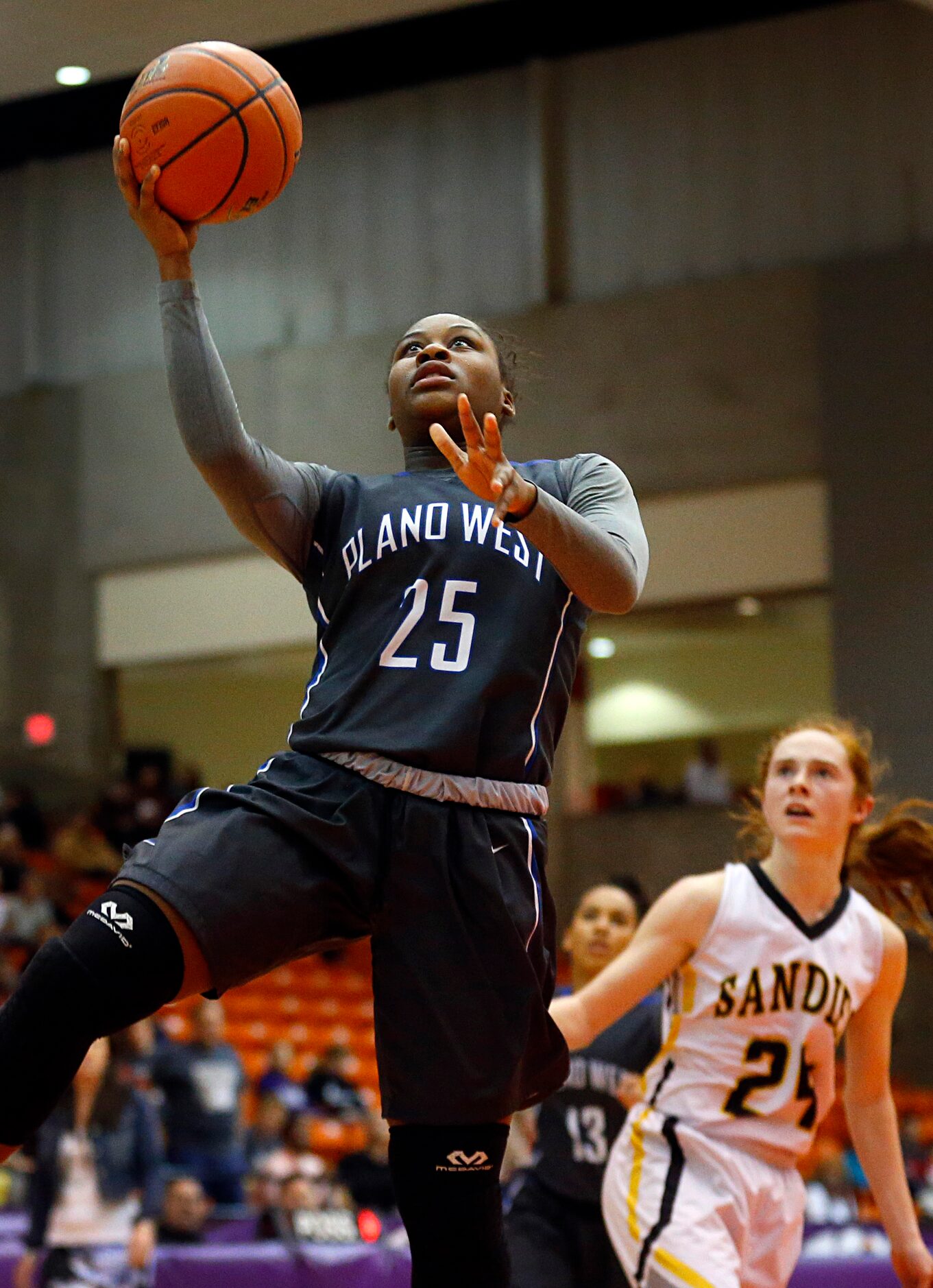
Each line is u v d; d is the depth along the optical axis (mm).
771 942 4473
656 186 21219
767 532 20297
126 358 23844
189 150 2863
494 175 21859
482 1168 2828
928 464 19500
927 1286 4492
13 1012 2598
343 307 22547
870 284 19953
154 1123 8414
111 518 23625
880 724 19344
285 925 2686
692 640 27078
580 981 6348
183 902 2600
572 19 21047
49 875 20234
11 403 24344
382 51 21547
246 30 6703
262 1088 13766
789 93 20703
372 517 2977
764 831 4934
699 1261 4234
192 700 29047
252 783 2811
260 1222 8570
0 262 24766
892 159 20172
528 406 21297
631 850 21000
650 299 20938
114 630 23656
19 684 24047
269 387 22609
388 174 22469
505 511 2535
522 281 21609
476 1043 2773
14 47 6660
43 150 24250
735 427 20438
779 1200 4484
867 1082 4629
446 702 2811
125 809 22766
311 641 22500
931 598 19281
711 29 21109
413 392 3096
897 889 4879
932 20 20047
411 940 2771
